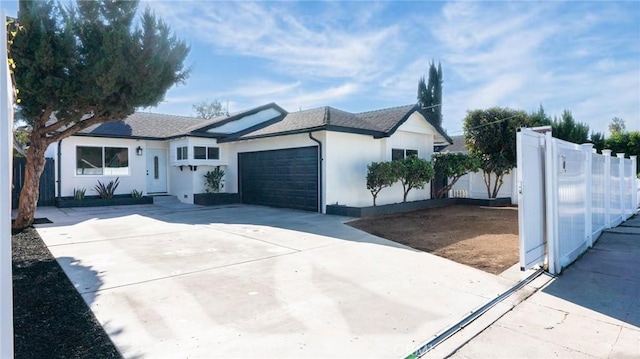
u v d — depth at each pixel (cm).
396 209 1291
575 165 662
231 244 754
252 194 1544
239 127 1698
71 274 546
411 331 363
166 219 1119
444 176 1573
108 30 833
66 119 914
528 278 527
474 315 404
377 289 481
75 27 819
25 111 870
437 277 532
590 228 745
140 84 874
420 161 1349
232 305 427
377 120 1462
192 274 546
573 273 566
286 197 1383
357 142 1323
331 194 1241
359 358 314
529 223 527
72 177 1495
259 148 1495
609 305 438
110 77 818
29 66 783
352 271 561
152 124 1842
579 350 333
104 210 1354
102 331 360
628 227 966
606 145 2175
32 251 695
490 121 1633
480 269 572
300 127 1284
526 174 523
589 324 387
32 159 968
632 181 1190
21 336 347
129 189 1641
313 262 613
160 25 891
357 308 418
